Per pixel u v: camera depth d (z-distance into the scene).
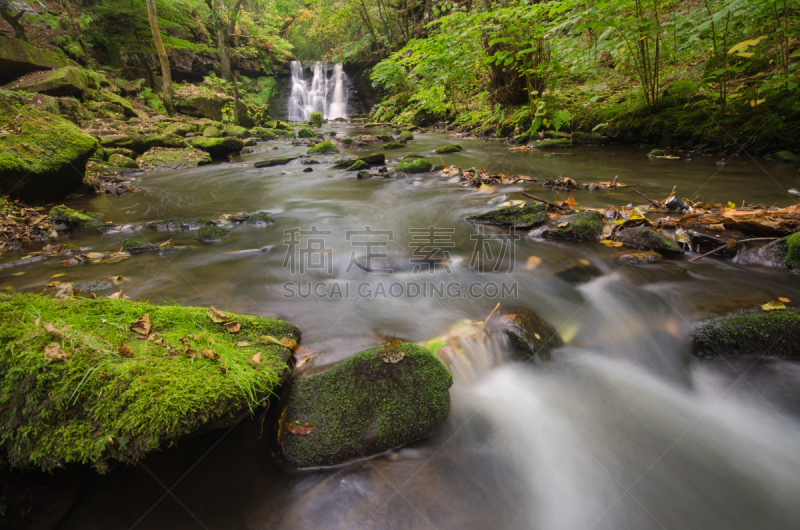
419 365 2.10
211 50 22.12
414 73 9.90
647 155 8.07
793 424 2.12
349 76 27.25
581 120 10.29
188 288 3.16
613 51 9.18
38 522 1.45
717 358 2.44
